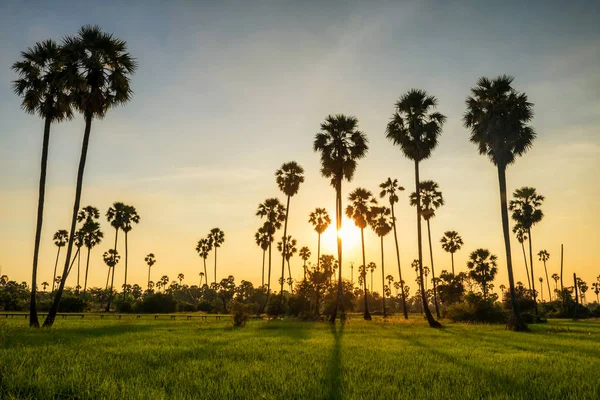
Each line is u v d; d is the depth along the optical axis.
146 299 70.56
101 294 106.94
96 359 11.43
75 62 27.20
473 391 8.31
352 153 38.81
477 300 43.59
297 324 33.44
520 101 32.06
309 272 62.16
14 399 7.13
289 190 57.75
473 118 33.78
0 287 118.88
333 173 39.88
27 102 26.53
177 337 18.88
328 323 35.84
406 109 36.31
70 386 8.09
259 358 12.65
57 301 26.19
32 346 13.98
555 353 14.72
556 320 60.25
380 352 14.31
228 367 10.66
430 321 32.75
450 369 10.84
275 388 8.43
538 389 8.59
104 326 26.12
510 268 30.41
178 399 7.36
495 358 13.10
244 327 28.75
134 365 10.63
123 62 28.06
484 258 71.94
